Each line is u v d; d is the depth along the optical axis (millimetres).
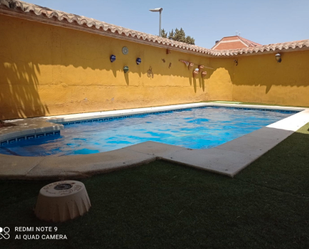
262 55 11758
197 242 1438
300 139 4004
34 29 6520
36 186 2230
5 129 4832
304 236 1495
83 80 7805
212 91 13641
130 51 9180
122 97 9117
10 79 6203
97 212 1762
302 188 2164
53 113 7141
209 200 1940
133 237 1485
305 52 10391
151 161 2891
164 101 11070
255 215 1727
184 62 11734
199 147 4891
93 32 7727
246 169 2629
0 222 1649
